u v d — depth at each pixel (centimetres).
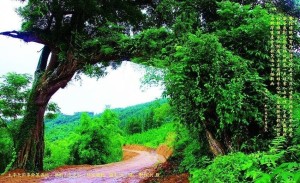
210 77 726
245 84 748
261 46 779
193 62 746
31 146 1633
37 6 1456
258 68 781
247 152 749
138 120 7700
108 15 1537
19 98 1753
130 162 2673
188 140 1097
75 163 2702
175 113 834
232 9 861
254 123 767
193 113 774
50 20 1571
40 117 1669
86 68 1577
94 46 1539
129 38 1337
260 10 793
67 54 1596
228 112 730
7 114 1722
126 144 6762
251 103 743
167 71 820
